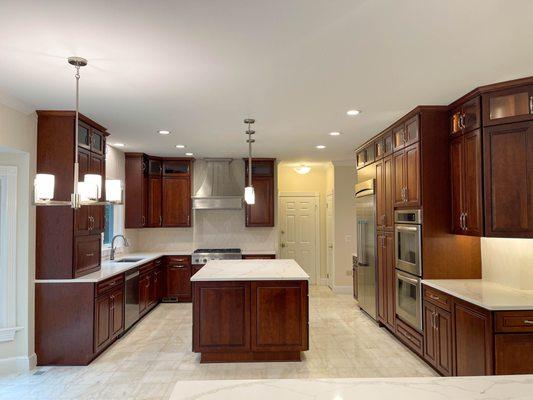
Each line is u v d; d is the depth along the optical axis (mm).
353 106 3789
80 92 3275
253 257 6727
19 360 3678
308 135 5113
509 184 3109
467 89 3301
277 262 5156
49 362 3826
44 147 3842
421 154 3840
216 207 6797
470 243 3852
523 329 2773
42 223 3836
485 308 2799
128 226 6426
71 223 3844
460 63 2717
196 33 2229
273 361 3988
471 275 3838
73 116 3871
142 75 2891
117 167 6145
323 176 8383
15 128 3504
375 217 5262
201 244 7242
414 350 4047
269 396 1261
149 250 7117
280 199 8352
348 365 3875
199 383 1371
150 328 5180
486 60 2668
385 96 3475
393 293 4617
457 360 3189
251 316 3934
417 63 2711
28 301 3723
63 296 3846
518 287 3283
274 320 3938
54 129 3854
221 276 3975
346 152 6469
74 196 2617
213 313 3932
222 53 2514
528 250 3252
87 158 4191
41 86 3117
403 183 4285
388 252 4777
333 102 3641
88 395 3207
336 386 1343
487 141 3221
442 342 3441
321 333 4938
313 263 8336
